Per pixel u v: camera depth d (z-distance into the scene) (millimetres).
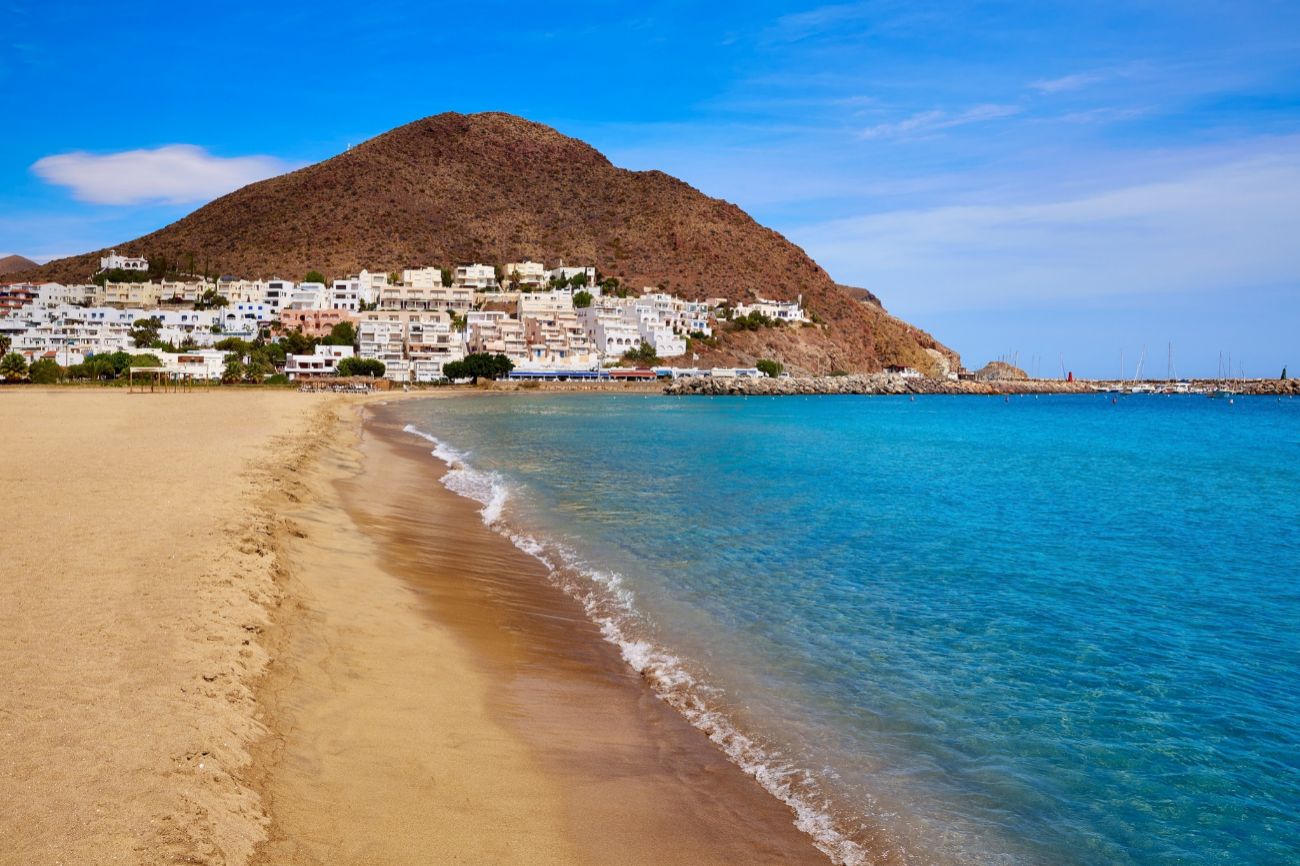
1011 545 24922
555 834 8352
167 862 6035
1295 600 18969
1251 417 121375
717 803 9367
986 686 13195
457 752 9906
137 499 20219
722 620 16281
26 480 22875
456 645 13938
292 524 20172
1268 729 11805
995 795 9805
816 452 54844
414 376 172000
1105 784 10141
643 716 11750
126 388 119500
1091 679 13641
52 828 6324
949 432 81562
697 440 61031
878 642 15242
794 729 11422
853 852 8516
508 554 21406
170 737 7945
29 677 9070
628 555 21641
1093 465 51031
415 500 29203
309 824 7582
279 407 74438
